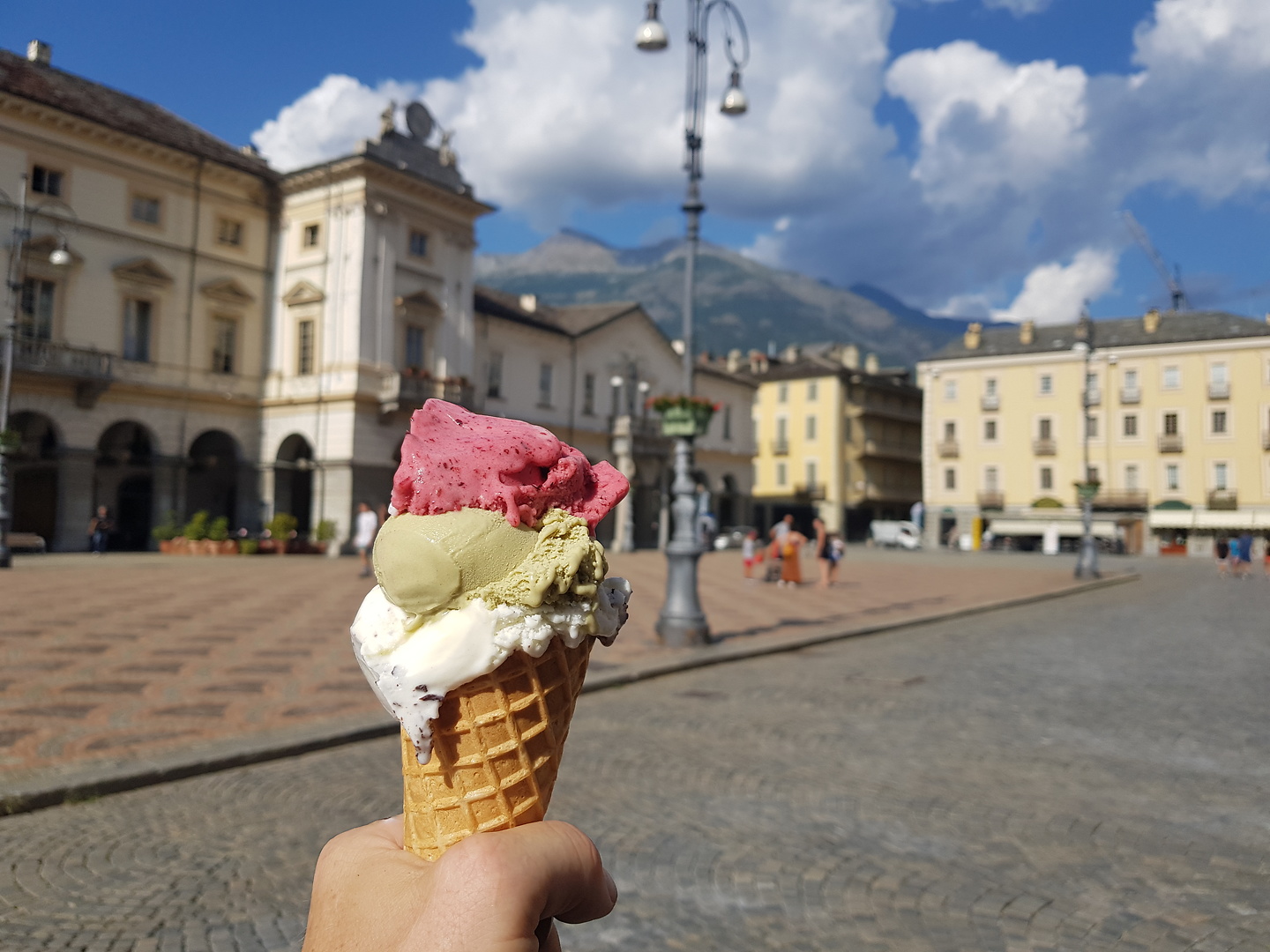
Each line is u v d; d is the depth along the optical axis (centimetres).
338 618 1352
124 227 3092
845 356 7488
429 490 112
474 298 3991
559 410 4362
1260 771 607
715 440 5381
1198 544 5588
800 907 386
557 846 101
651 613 1557
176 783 555
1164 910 384
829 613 1634
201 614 1362
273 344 3531
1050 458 6062
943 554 5400
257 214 3509
